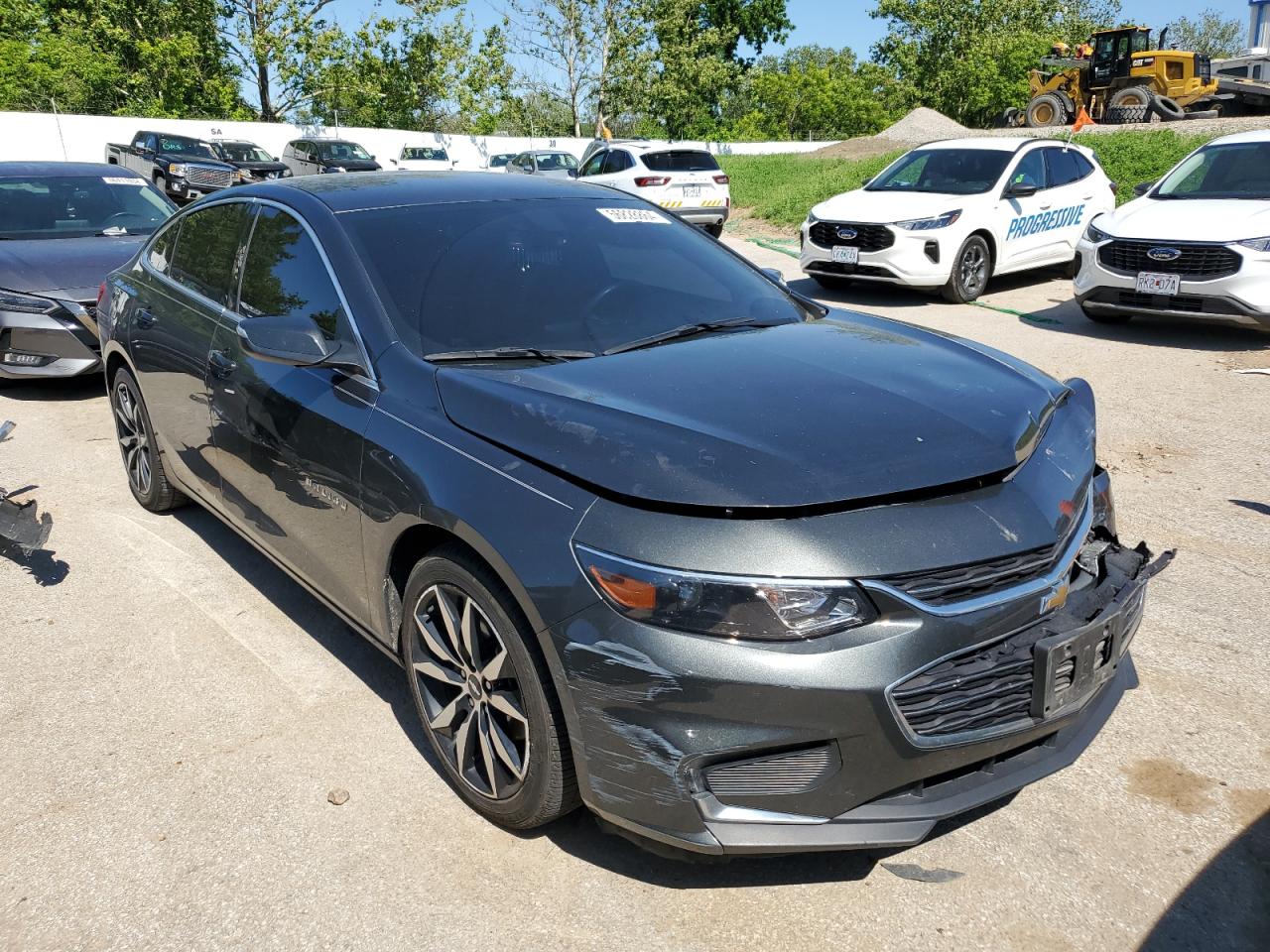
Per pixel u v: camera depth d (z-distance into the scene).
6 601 4.03
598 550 2.21
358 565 2.99
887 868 2.51
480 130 43.41
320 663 3.54
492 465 2.49
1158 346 8.29
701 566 2.12
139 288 4.62
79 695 3.35
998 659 2.26
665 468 2.28
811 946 2.26
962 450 2.44
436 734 2.82
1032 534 2.33
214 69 39.19
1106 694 2.68
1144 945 2.25
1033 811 2.71
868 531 2.18
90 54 35.91
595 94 43.25
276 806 2.78
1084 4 60.41
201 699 3.32
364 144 34.00
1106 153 17.95
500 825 2.67
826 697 2.09
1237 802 2.72
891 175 11.55
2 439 3.95
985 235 10.55
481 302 3.16
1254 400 6.68
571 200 3.84
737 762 2.17
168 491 4.78
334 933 2.33
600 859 2.56
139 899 2.44
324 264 3.28
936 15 52.22
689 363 2.90
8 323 6.65
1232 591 3.96
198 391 3.88
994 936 2.28
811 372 2.84
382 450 2.78
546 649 2.29
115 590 4.12
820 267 10.94
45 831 2.69
